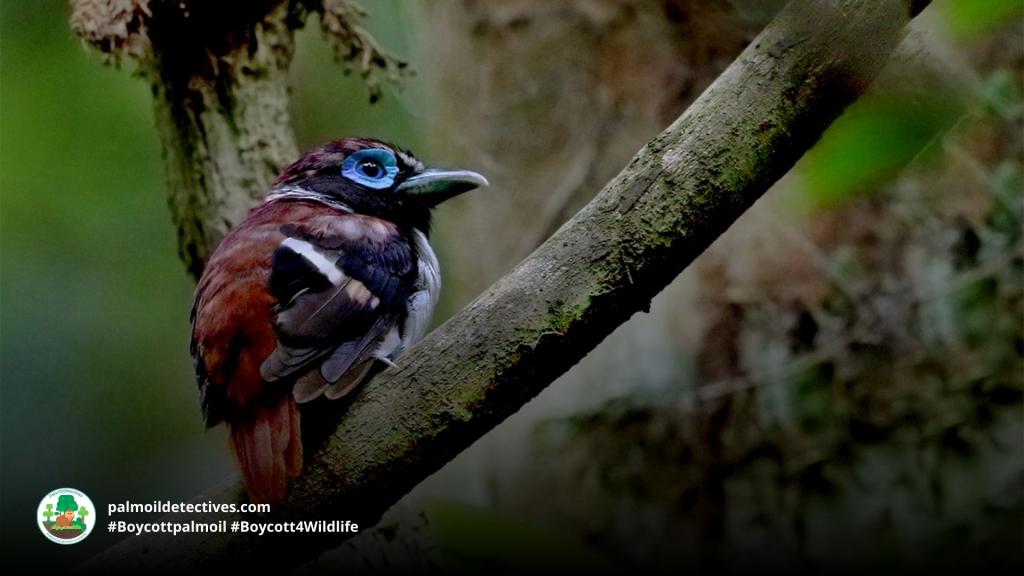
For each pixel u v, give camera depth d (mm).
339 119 10617
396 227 6902
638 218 5270
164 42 7906
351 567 7746
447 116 11539
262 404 5797
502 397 5457
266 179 7973
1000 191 9750
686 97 11008
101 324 12258
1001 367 10141
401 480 5625
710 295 10977
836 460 10602
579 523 11281
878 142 5090
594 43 11211
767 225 10695
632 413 11258
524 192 11422
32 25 10750
